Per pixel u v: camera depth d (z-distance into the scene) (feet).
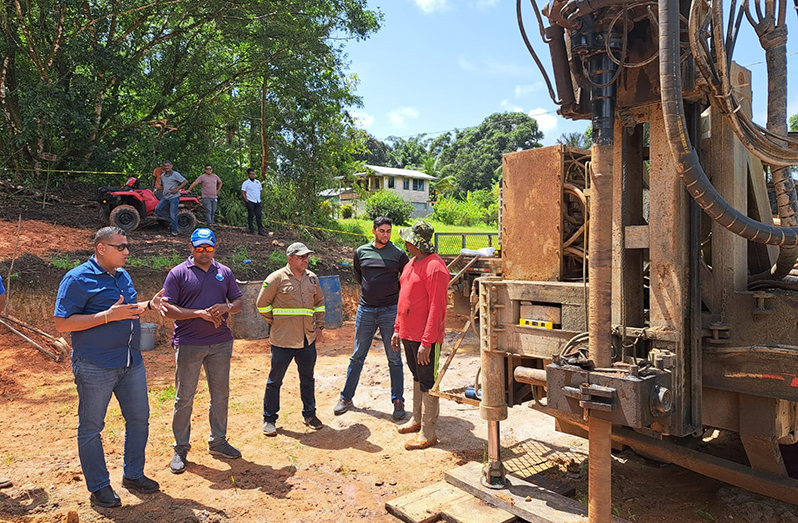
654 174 9.44
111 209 41.60
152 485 12.91
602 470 8.62
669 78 7.52
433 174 194.70
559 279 11.01
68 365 23.63
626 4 8.12
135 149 54.39
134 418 12.86
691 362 9.37
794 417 10.28
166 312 13.34
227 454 15.03
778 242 8.42
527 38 9.53
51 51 45.21
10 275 27.43
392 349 17.25
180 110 56.75
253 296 30.86
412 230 15.55
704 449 13.89
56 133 47.19
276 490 13.16
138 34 52.49
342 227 70.03
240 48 59.77
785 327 8.94
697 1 7.57
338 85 64.85
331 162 68.49
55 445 15.64
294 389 21.71
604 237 8.43
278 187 63.72
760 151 8.73
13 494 12.55
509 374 12.56
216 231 47.34
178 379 14.24
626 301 10.17
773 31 9.39
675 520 11.34
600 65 8.47
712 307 9.79
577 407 8.60
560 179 11.02
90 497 12.43
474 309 13.85
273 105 65.57
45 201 43.21
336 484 13.52
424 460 14.88
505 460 14.60
